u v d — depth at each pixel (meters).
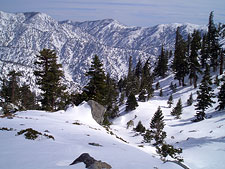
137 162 8.12
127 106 64.31
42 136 10.46
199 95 41.97
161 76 92.31
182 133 34.97
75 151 8.64
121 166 7.16
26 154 7.40
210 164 17.36
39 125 14.87
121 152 10.24
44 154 7.59
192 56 59.25
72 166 6.18
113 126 53.28
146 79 78.81
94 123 24.84
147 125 50.56
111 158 8.30
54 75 30.47
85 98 32.34
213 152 20.77
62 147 8.98
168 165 8.43
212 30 68.88
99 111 28.48
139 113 59.84
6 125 13.64
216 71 62.25
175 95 63.53
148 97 69.94
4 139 9.55
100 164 6.38
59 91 32.53
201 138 28.27
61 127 15.54
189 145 26.17
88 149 9.47
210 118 40.00
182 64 64.75
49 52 29.86
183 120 46.53
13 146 8.43
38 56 29.80
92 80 32.38
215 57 61.38
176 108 50.94
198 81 64.69
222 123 33.50
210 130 31.95
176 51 81.81
